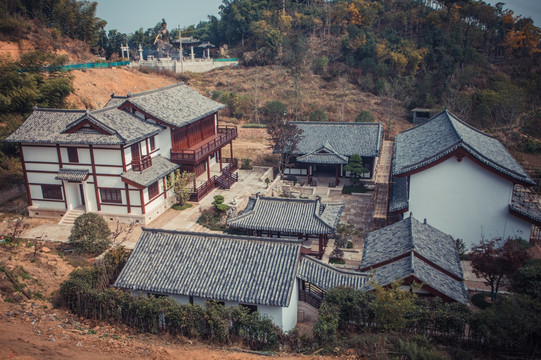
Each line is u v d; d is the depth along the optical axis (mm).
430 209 34875
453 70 76625
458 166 33500
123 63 79688
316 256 32750
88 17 81625
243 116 70062
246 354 19125
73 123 35812
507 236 33906
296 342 20500
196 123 46125
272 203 33625
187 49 99500
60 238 33906
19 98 49812
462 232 34656
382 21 94125
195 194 41969
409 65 79938
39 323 20031
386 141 60844
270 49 86750
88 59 75250
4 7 68750
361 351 19312
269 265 23922
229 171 49031
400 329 20750
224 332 20422
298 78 77938
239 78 81625
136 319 21656
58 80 54625
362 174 51094
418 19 89125
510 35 85438
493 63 83875
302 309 25516
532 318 19266
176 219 38469
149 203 37938
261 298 22109
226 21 100625
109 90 65500
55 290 24281
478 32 85562
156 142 40750
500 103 68375
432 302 22344
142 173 37438
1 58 53969
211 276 23625
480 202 33781
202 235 25672
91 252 30609
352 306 21734
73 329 20156
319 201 33062
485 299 26891
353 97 74750
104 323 21672
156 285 23359
